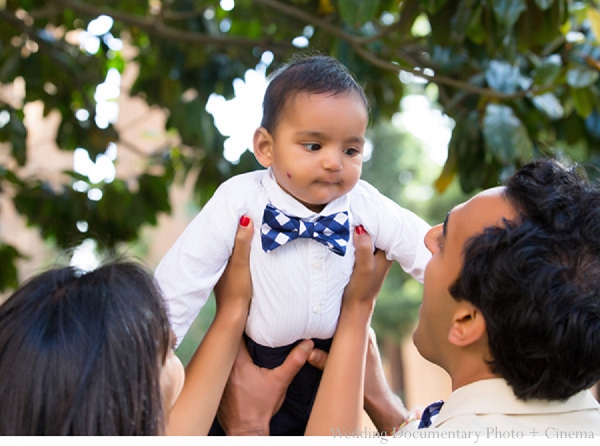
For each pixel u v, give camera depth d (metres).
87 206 4.54
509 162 2.78
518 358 1.35
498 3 2.52
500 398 1.40
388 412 2.05
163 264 1.83
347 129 1.76
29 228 4.79
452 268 1.48
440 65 3.20
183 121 4.26
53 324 1.15
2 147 5.04
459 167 3.16
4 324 1.17
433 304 1.53
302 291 1.84
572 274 1.32
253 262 1.84
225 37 3.96
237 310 1.84
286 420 2.02
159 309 1.25
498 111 2.83
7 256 4.41
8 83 4.05
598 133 3.34
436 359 1.61
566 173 1.47
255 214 1.85
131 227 4.54
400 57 3.53
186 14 3.94
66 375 1.11
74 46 4.50
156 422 1.17
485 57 3.06
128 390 1.14
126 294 1.21
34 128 8.94
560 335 1.29
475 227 1.46
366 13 2.57
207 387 1.79
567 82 2.80
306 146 1.77
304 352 1.89
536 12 2.72
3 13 3.93
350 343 1.86
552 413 1.39
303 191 1.78
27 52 4.24
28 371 1.11
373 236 1.92
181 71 4.24
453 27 2.71
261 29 4.23
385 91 3.98
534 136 3.07
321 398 1.82
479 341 1.44
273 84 1.86
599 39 3.01
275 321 1.86
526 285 1.31
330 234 1.82
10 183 4.59
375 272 1.92
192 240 1.83
